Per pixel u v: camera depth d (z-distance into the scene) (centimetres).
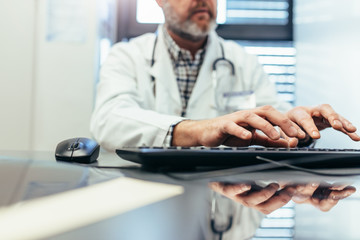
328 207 19
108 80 108
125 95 99
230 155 38
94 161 48
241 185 27
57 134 162
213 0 117
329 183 29
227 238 13
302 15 201
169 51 123
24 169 35
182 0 113
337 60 164
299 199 22
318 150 43
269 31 217
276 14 217
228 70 124
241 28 217
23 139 160
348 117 152
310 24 192
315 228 15
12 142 159
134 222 15
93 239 13
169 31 124
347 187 27
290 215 17
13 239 13
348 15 154
